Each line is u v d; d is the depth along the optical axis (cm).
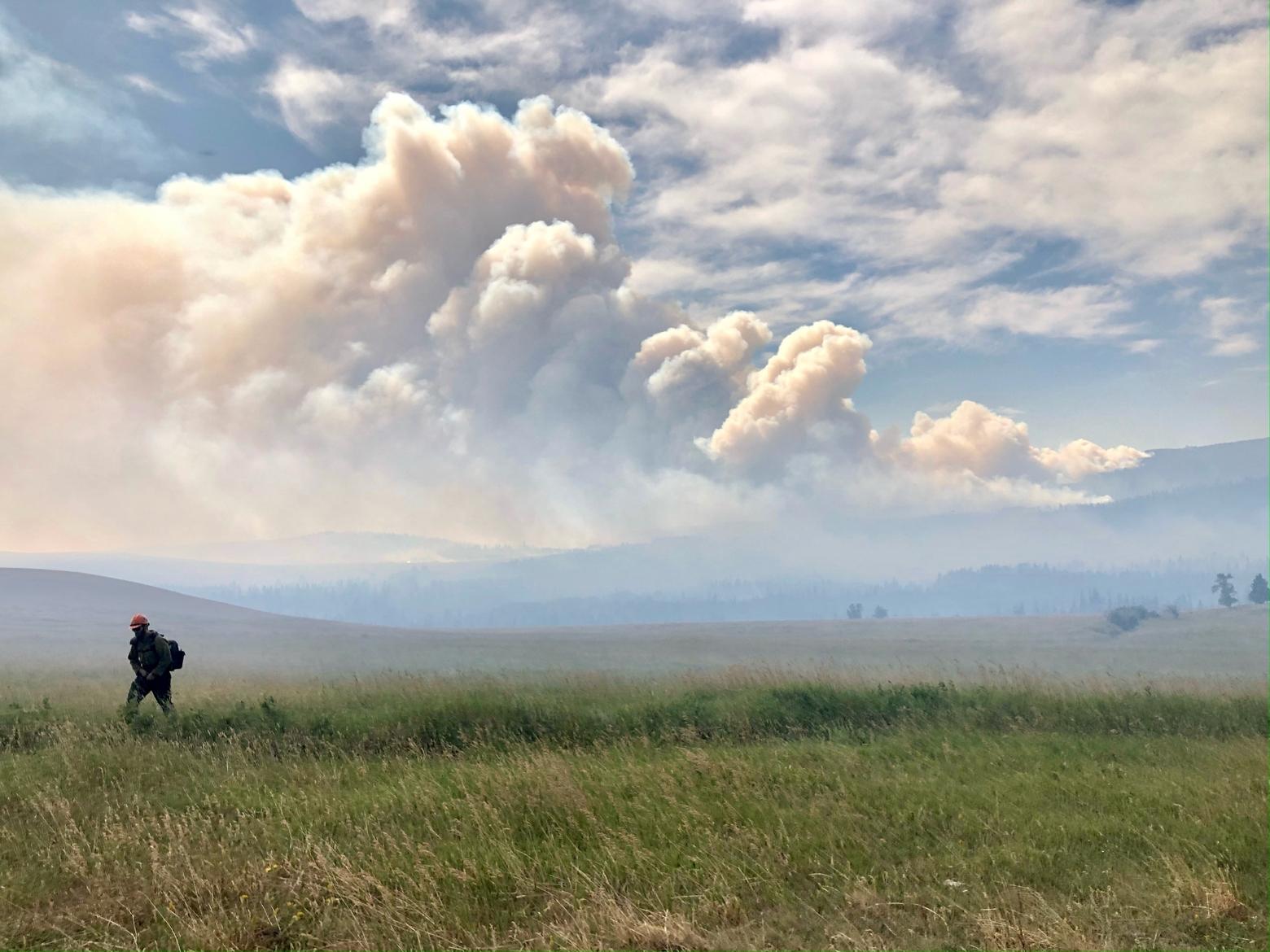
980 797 951
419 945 614
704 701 1596
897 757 1200
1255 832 817
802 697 1580
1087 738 1343
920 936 616
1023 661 6500
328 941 632
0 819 914
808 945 603
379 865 747
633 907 662
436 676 2586
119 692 2112
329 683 2317
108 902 695
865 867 752
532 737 1361
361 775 1108
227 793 1010
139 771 1118
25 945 633
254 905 685
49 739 1320
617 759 1161
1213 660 6512
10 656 5028
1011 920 618
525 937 635
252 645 7631
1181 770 1103
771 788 998
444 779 1045
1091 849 785
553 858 768
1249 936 607
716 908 669
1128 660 6600
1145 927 622
